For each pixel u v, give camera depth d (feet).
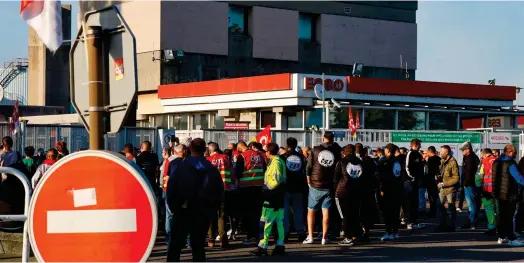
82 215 16.21
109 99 18.47
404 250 41.47
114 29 18.24
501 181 43.70
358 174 43.65
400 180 47.37
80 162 16.25
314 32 185.06
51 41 18.90
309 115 120.26
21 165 36.24
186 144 44.04
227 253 40.57
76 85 19.26
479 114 134.62
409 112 127.34
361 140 82.48
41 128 67.41
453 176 52.70
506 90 140.46
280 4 178.19
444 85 132.67
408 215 55.31
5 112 152.87
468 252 40.45
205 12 165.68
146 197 16.12
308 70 182.70
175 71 160.86
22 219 20.58
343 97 120.98
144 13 162.40
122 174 16.17
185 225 27.84
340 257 38.29
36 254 16.25
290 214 50.78
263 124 126.00
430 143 81.51
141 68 162.91
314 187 44.42
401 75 197.26
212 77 166.91
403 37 197.67
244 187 45.55
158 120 157.48
